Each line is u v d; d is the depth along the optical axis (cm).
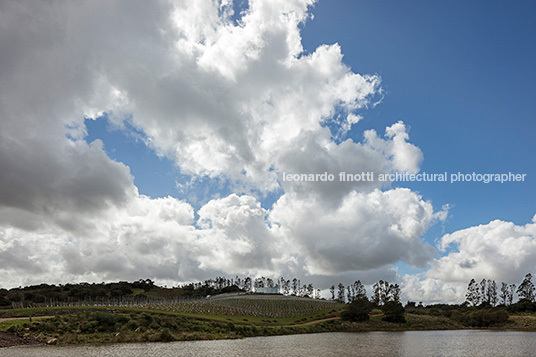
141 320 11806
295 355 7988
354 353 8419
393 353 8475
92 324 10675
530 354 8450
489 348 9600
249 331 13812
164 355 7688
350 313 19400
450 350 9119
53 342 9281
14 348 8481
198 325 13025
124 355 7562
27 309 13188
